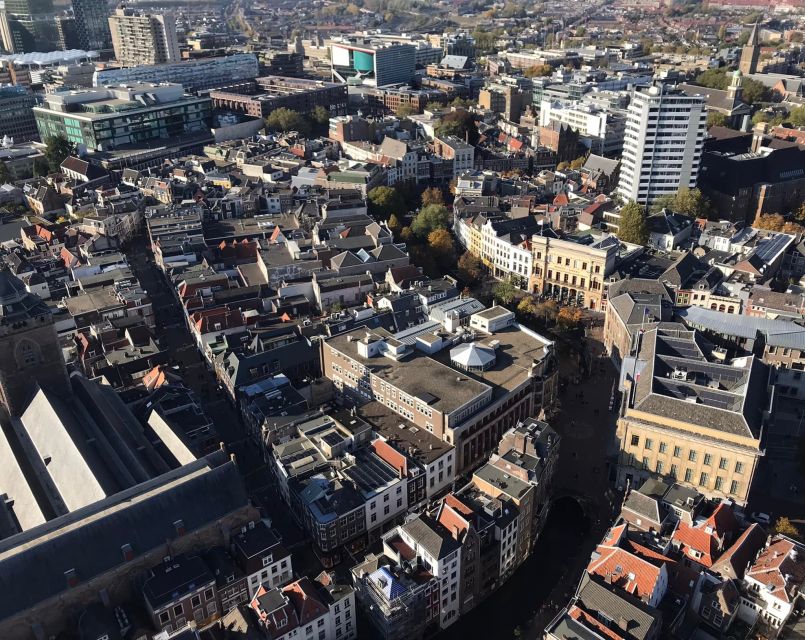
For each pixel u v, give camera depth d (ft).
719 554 515.09
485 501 555.69
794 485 643.86
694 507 547.90
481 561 532.32
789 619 474.08
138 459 582.35
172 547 514.27
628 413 625.00
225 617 474.90
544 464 583.17
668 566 505.25
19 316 612.70
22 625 462.19
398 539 526.57
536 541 607.37
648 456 624.59
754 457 567.59
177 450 607.78
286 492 620.90
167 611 482.28
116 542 496.23
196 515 525.75
